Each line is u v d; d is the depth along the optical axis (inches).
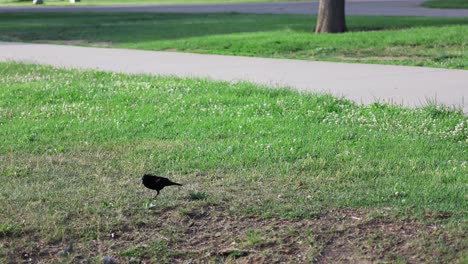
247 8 1845.5
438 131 399.2
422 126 408.5
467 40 868.6
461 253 226.5
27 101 499.5
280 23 1242.0
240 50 852.6
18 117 451.8
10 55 826.2
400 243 236.8
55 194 289.9
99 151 365.7
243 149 361.4
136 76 614.9
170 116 447.2
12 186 303.4
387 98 506.6
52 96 512.7
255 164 335.0
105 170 328.5
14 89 536.1
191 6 2006.6
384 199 277.0
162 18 1467.8
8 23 1409.9
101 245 241.6
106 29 1204.5
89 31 1172.5
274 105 466.0
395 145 366.9
